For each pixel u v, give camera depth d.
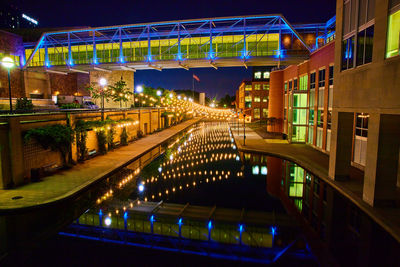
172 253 9.01
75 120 19.20
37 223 11.08
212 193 15.09
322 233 10.22
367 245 9.29
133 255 8.88
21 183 14.03
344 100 14.02
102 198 13.91
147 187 15.91
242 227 10.82
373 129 11.29
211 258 8.72
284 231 10.58
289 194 14.96
